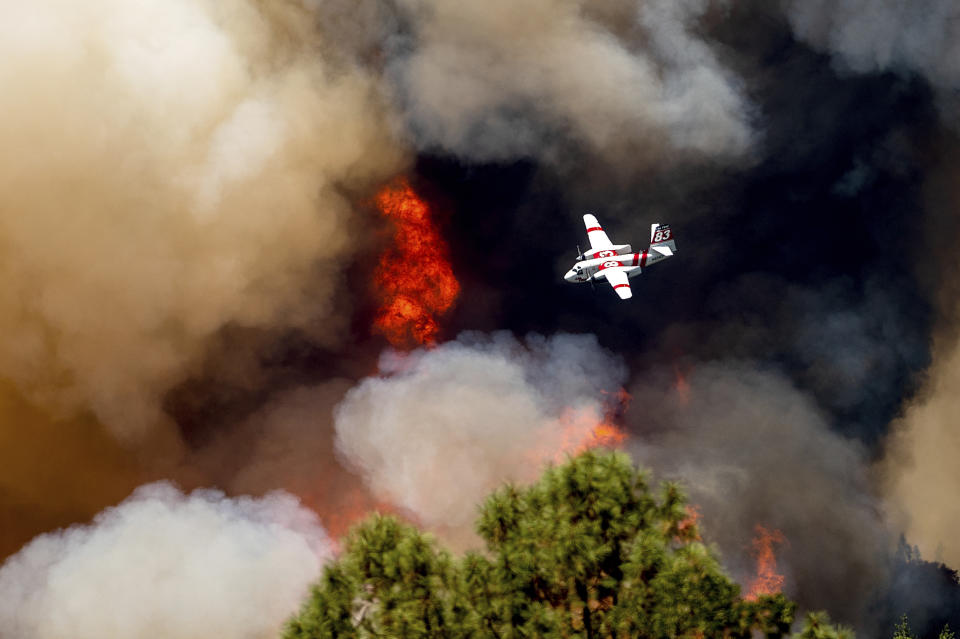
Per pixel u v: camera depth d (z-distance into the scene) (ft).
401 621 44.88
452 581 46.70
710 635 45.80
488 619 46.01
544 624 45.80
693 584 45.50
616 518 47.60
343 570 46.83
